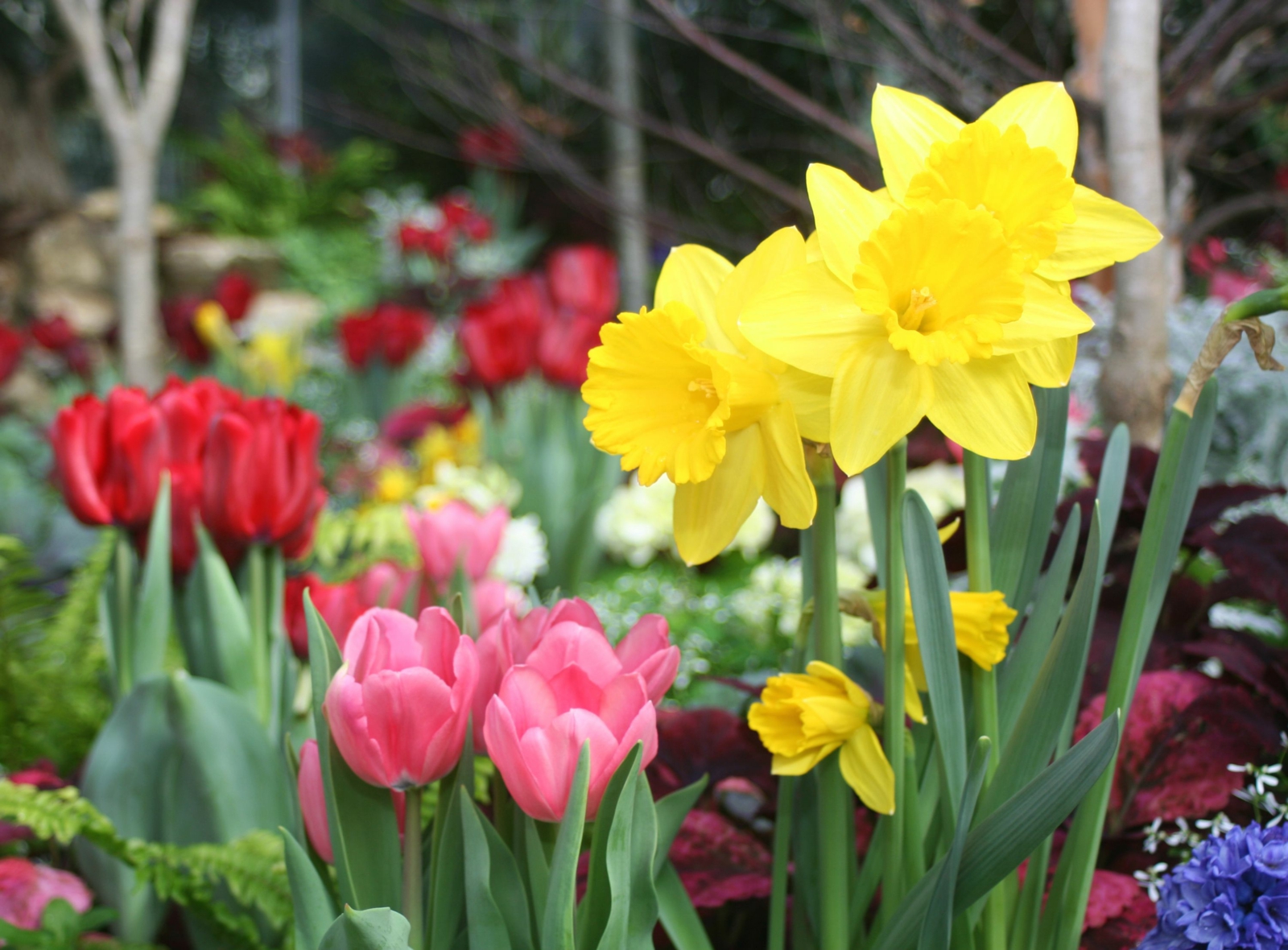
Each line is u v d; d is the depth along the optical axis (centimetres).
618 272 362
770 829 84
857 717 57
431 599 83
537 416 207
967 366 53
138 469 78
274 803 77
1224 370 118
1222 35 134
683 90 390
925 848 61
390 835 56
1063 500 81
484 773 78
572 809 51
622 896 52
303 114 744
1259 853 58
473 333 207
